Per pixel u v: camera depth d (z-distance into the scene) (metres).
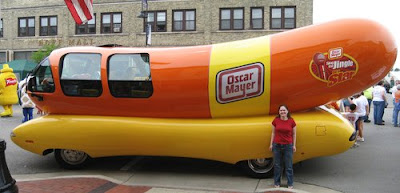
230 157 6.79
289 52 6.45
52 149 7.51
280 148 6.25
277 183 6.31
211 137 6.74
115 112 7.12
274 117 6.76
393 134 12.15
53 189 6.13
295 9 26.86
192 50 6.91
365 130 13.05
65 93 7.11
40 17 32.06
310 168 7.82
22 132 7.38
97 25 30.42
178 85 6.73
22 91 13.57
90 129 7.09
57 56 7.16
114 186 6.38
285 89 6.51
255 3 27.27
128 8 29.56
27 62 25.73
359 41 6.24
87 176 6.88
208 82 6.64
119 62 7.00
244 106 6.72
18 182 6.53
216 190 6.19
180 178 6.98
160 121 6.98
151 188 6.29
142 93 6.88
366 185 6.69
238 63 6.59
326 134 6.53
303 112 6.86
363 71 6.34
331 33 6.37
